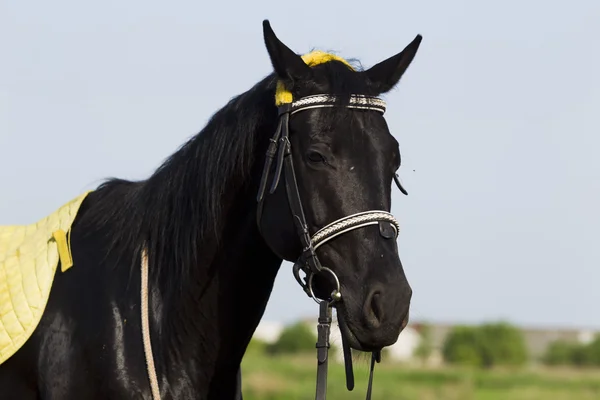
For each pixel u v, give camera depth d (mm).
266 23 6289
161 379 6605
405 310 5801
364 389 38375
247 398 38625
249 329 6871
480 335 84500
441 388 44875
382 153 6113
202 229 6688
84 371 6508
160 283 6762
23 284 6766
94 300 6648
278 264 6898
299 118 6250
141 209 6863
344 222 5953
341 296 5973
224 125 6746
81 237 6984
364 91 6262
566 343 88500
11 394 6793
